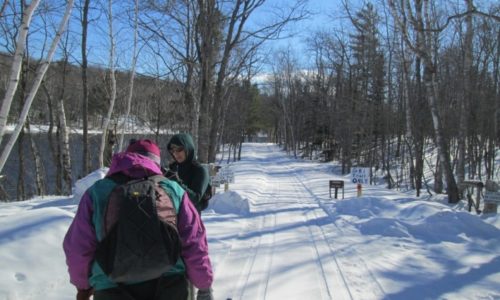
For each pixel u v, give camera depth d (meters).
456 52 23.61
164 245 2.62
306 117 58.59
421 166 19.67
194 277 2.89
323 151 49.28
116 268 2.57
